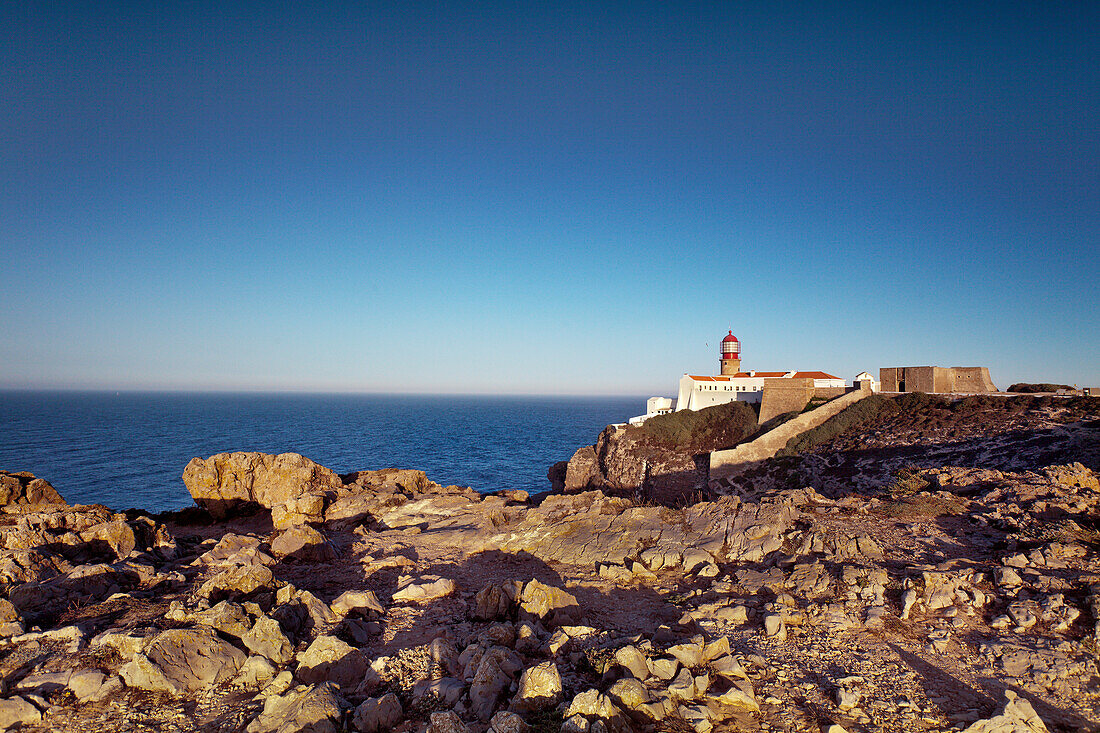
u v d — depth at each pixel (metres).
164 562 19.81
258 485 33.84
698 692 8.99
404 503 31.62
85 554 19.11
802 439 53.53
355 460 95.38
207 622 11.70
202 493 33.03
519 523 23.53
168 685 9.84
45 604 13.83
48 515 20.94
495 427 177.25
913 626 11.12
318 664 10.47
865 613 11.71
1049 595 11.34
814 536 15.91
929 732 7.95
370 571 18.47
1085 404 41.84
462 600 14.96
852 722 8.25
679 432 67.00
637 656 9.45
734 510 18.97
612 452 67.81
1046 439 37.00
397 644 11.98
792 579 13.72
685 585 14.80
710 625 11.71
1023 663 9.42
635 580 15.62
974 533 15.92
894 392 59.25
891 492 22.56
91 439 116.88
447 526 25.58
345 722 8.61
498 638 11.05
